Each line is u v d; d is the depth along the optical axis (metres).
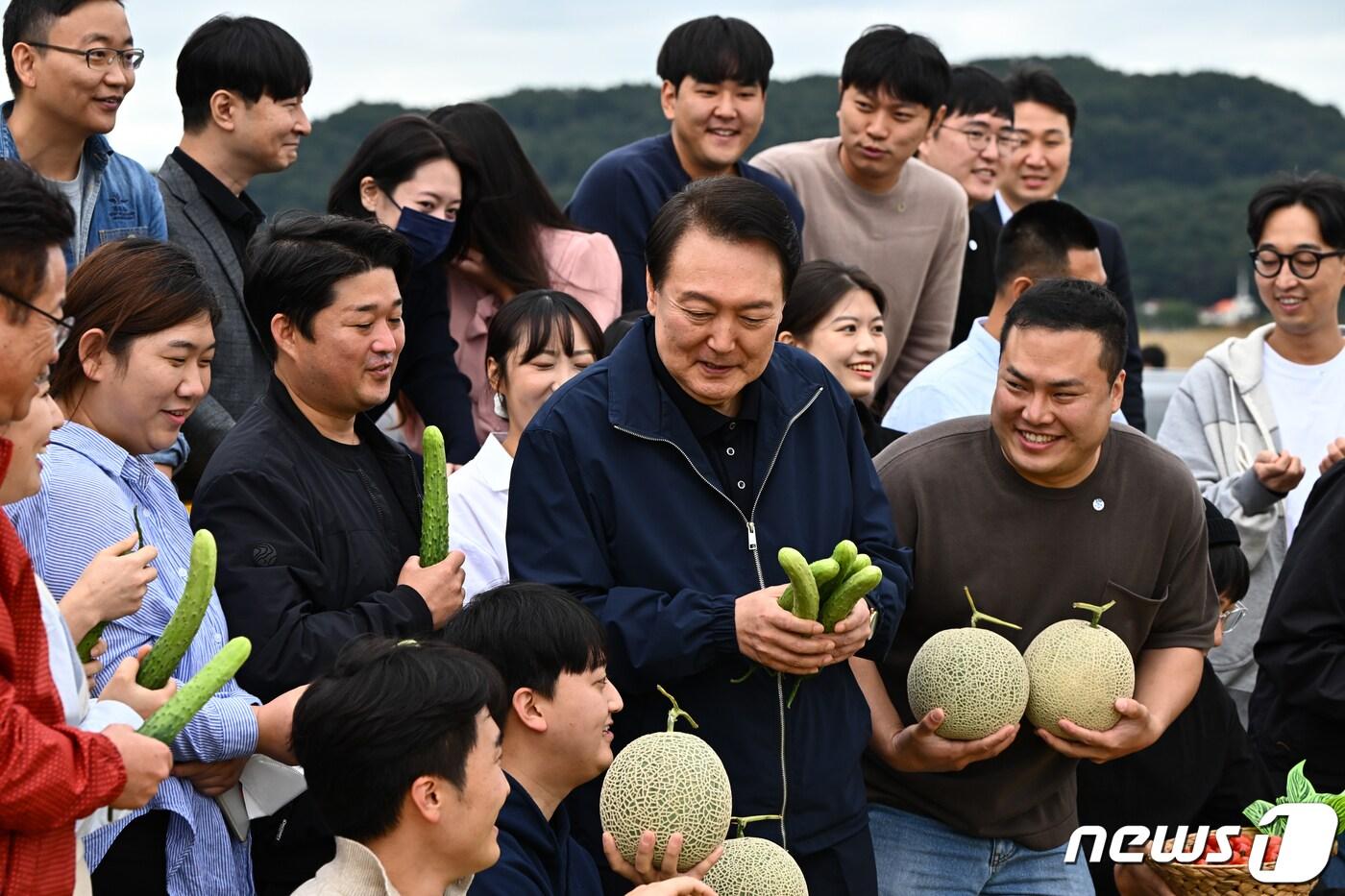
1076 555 4.53
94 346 3.79
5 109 5.17
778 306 3.89
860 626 3.90
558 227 6.08
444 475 4.18
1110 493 4.53
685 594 3.88
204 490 3.99
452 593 4.09
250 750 3.68
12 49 5.08
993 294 7.56
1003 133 7.88
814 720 4.07
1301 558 5.20
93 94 5.07
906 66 6.57
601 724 3.65
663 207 3.93
